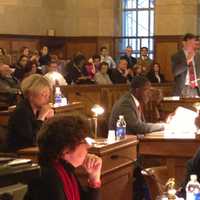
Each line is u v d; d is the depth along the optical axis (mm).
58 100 8133
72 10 16984
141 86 5910
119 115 5820
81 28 16922
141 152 5594
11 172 1823
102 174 4312
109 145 4434
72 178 2650
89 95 10352
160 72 15109
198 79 8602
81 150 2656
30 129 4617
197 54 8641
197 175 3639
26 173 1868
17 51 15641
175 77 8672
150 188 3941
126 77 12398
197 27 15805
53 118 2676
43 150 2633
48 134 2627
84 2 16891
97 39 16812
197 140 5461
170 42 15719
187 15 15633
